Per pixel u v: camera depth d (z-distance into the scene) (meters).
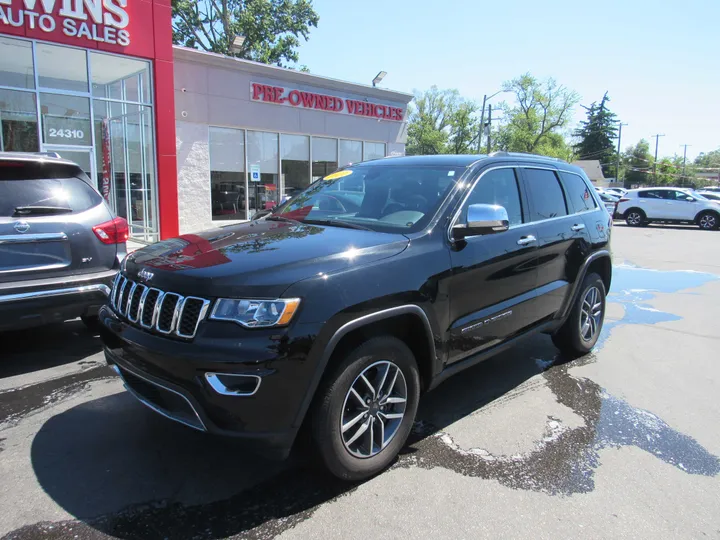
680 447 3.31
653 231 20.02
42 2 9.62
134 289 2.84
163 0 11.27
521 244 3.82
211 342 2.38
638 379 4.48
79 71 11.67
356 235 3.10
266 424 2.40
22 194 4.25
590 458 3.15
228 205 15.02
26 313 4.15
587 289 4.84
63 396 3.86
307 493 2.72
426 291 2.97
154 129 11.62
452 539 2.38
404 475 2.91
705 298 7.87
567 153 65.00
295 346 2.39
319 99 16.75
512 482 2.87
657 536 2.44
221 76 14.20
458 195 3.48
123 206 12.95
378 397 2.84
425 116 59.97
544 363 4.86
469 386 4.26
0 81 10.16
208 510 2.56
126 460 2.99
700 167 115.94
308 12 29.36
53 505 2.56
